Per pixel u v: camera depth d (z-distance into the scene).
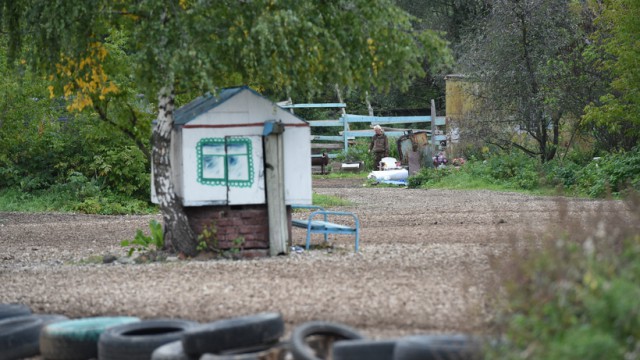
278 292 28.58
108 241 47.53
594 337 16.30
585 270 18.86
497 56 88.50
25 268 37.22
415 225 49.19
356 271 31.94
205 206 36.72
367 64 36.00
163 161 36.56
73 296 29.78
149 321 23.66
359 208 62.94
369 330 23.73
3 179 75.81
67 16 34.59
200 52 33.44
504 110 91.19
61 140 75.94
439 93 154.38
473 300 25.78
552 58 86.69
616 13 70.31
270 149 36.44
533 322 17.86
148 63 34.28
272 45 33.25
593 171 74.19
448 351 18.14
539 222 47.66
